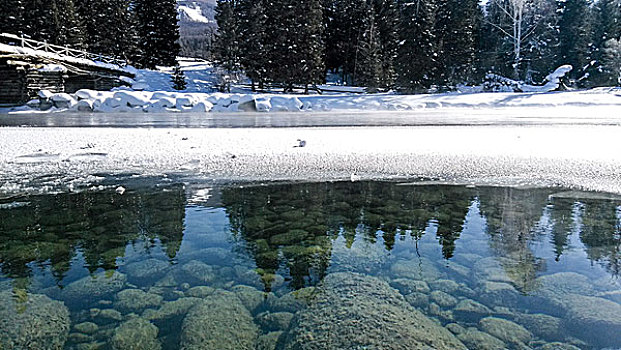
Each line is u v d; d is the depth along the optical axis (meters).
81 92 22.67
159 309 3.12
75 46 31.53
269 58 33.19
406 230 5.00
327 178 7.39
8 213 5.60
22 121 15.28
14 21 30.03
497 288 3.43
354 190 6.73
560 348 2.62
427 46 35.75
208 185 7.02
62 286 3.52
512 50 40.62
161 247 4.46
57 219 5.38
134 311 3.10
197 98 23.17
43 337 2.75
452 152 8.90
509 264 3.96
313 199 6.29
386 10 38.50
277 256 4.20
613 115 17.81
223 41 33.62
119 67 31.48
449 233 4.87
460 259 4.09
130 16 37.16
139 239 4.71
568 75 39.06
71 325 2.90
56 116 18.06
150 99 22.89
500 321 2.92
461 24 36.56
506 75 39.97
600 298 3.24
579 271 3.79
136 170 7.88
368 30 35.75
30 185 6.92
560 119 15.75
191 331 2.75
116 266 3.97
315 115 19.06
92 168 7.98
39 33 30.39
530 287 3.46
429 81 36.69
